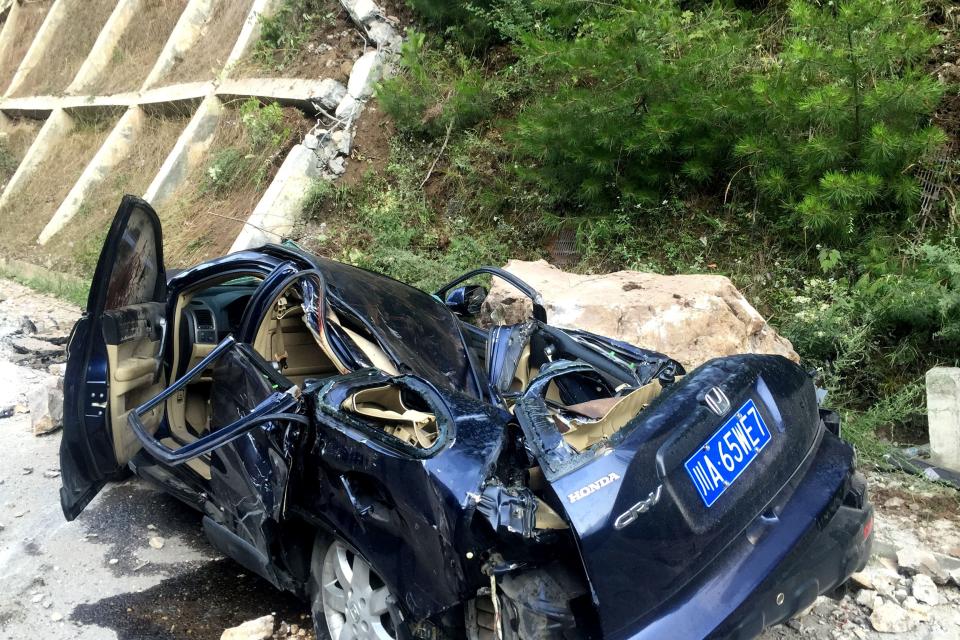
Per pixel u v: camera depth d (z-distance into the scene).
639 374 3.61
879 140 5.31
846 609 3.35
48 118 14.96
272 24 11.01
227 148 10.37
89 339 3.53
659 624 2.31
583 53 6.48
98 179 12.45
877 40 5.55
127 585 3.61
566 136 6.70
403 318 3.72
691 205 6.76
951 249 5.30
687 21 6.93
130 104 12.99
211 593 3.56
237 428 2.90
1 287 10.54
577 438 2.76
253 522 3.14
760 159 6.05
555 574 2.40
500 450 2.63
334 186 8.80
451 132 8.55
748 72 6.57
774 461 2.76
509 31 8.01
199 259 9.06
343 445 2.80
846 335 5.24
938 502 4.20
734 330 4.85
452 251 7.46
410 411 3.01
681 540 2.41
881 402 5.00
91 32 16.00
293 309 3.93
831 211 5.52
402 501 2.57
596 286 5.32
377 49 9.36
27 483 4.60
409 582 2.53
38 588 3.58
